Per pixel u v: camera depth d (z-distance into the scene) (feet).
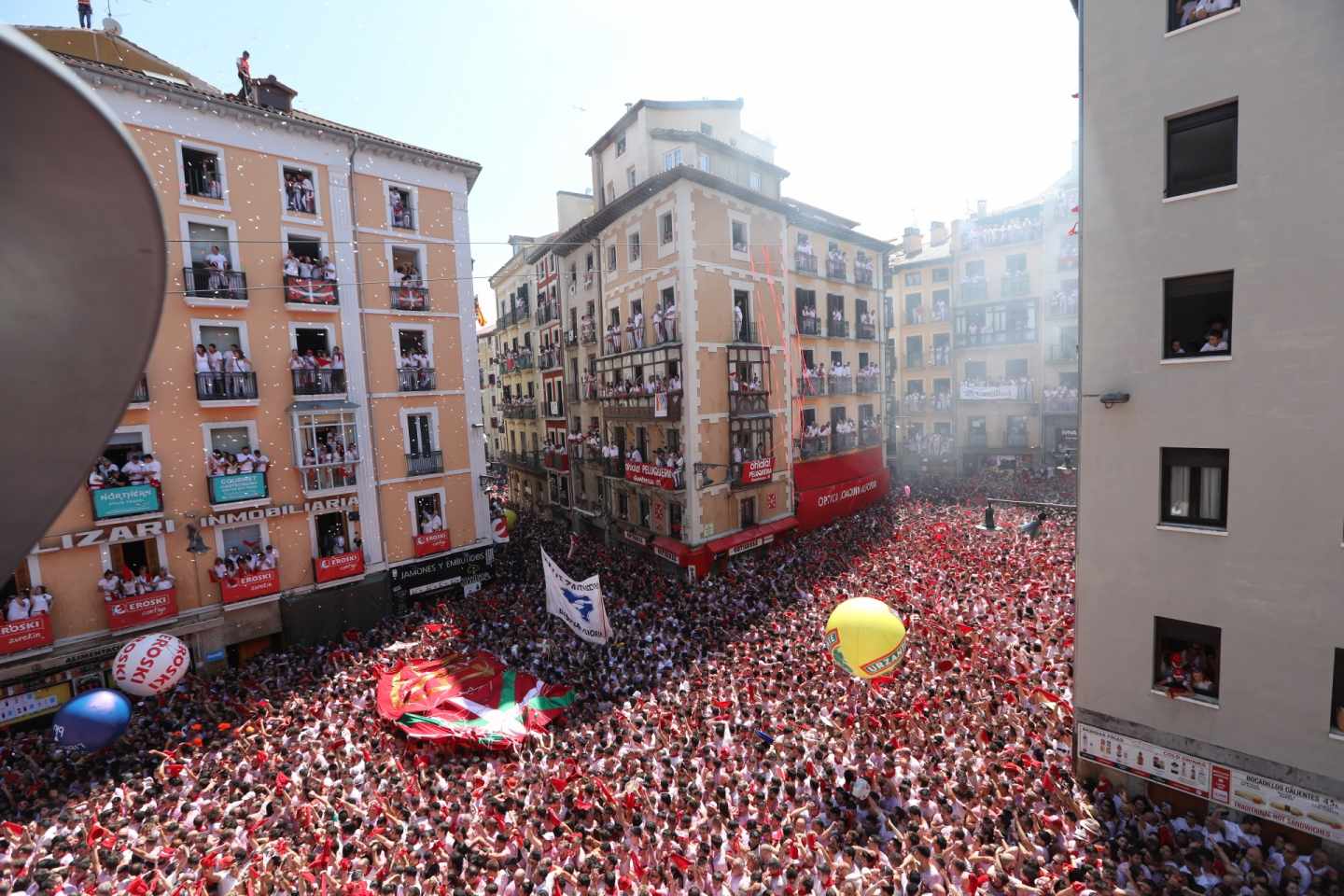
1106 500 38.91
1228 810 35.63
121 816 38.27
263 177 66.64
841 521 104.42
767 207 92.58
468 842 33.65
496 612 71.10
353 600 70.85
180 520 62.18
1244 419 34.01
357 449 72.13
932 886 29.68
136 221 5.35
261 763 42.47
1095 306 38.50
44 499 6.50
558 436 122.42
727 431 87.35
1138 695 38.55
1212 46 33.76
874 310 120.78
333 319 71.26
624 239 93.61
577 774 39.93
